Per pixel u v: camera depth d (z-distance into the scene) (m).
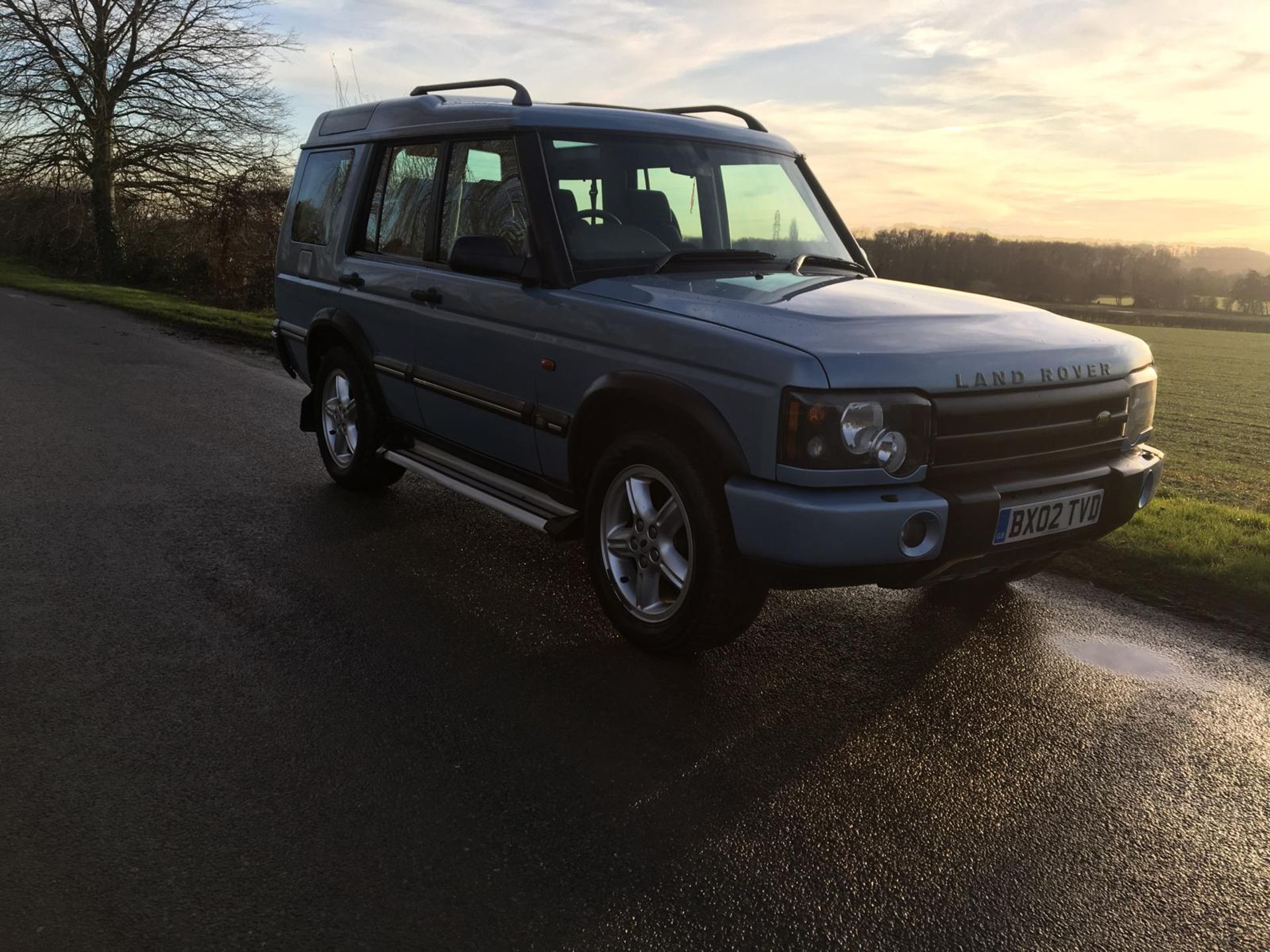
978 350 3.36
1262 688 3.75
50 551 4.73
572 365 3.90
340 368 5.77
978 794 2.95
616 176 4.38
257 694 3.39
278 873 2.45
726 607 3.49
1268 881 2.58
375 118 5.54
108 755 2.96
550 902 2.38
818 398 3.07
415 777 2.92
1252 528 5.93
